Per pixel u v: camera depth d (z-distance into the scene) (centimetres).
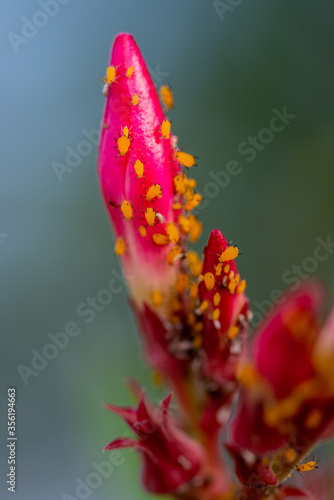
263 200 23
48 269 24
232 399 16
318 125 23
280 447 14
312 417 14
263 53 23
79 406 18
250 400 14
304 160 23
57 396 23
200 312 16
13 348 24
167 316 16
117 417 17
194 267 16
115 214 16
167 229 16
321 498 17
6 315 24
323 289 14
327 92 23
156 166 15
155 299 16
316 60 23
